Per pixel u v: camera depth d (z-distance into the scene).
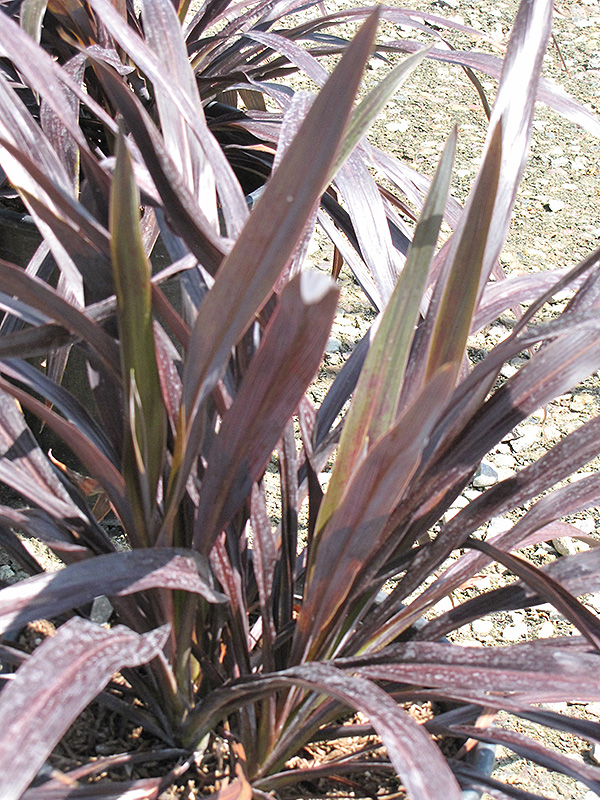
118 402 1.05
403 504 1.00
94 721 1.14
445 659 0.95
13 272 0.86
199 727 1.06
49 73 0.94
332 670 0.87
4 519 1.00
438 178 0.87
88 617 1.19
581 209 3.15
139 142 0.94
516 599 1.07
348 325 2.50
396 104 3.67
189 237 0.98
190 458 0.91
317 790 1.11
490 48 4.07
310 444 1.06
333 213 1.58
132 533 1.00
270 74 1.94
